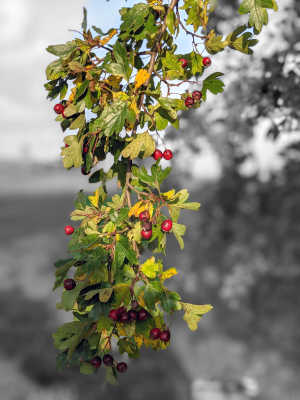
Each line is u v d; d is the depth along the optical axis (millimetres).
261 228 4770
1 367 4195
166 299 1353
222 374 4070
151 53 1625
